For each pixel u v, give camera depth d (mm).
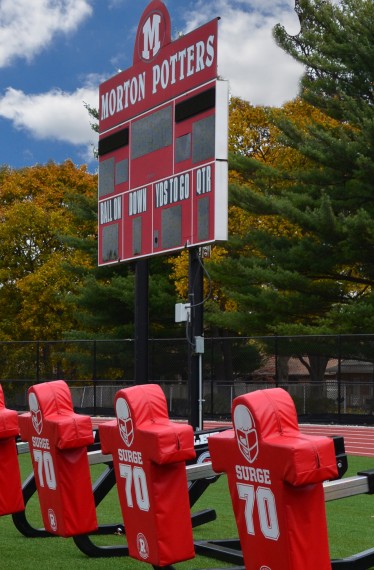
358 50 27203
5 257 43406
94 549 6215
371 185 27281
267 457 4090
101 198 14469
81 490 5785
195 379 12688
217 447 4465
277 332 26953
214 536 7242
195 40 12188
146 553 5070
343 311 26234
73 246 38125
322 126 29500
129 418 5086
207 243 11789
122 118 13922
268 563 4168
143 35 13438
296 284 27484
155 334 37000
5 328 42781
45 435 5809
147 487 4988
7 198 48125
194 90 12180
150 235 13102
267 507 4133
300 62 28562
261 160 36688
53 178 47375
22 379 28375
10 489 6504
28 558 6242
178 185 12484
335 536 7355
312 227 27172
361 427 21781
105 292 35188
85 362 30328
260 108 36281
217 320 29234
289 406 4234
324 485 4754
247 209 27812
